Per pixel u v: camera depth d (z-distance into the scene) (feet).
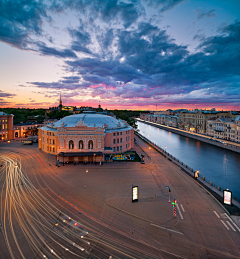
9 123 408.26
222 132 458.50
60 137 235.81
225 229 101.09
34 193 141.59
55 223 101.76
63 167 211.00
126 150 298.76
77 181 168.25
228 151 369.09
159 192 147.43
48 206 121.49
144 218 109.19
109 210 118.01
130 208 120.67
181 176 188.65
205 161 299.17
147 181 171.32
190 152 361.30
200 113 593.42
